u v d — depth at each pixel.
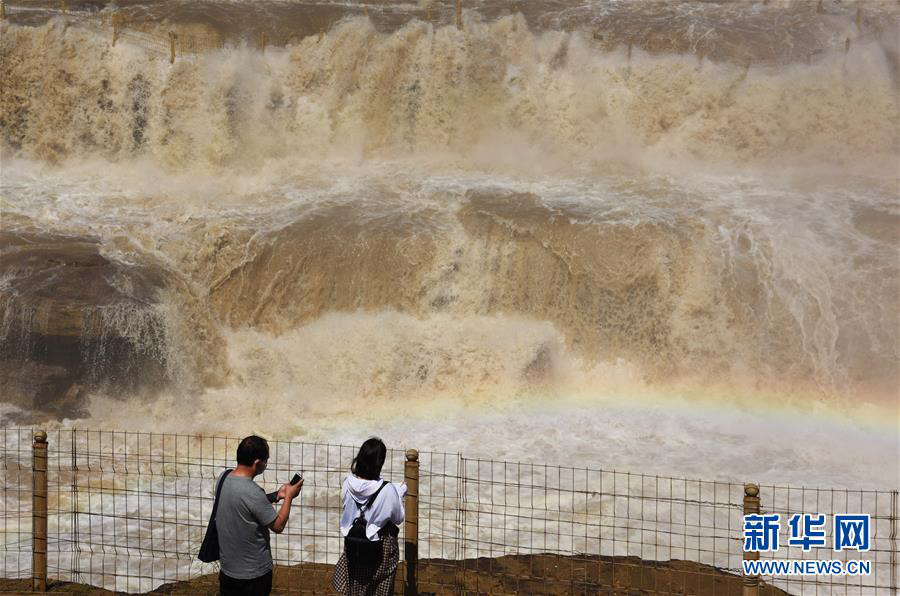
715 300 21.03
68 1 32.84
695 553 12.54
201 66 28.17
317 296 21.52
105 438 17.70
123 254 21.64
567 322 21.56
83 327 19.22
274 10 33.22
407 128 29.38
